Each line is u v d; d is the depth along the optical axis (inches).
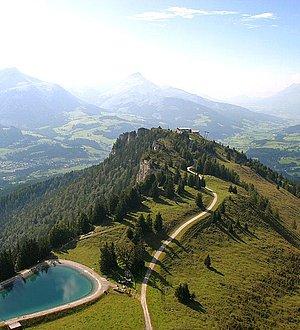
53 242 6594.5
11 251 6279.5
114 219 7047.2
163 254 5659.5
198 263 5511.8
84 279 5359.3
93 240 6476.4
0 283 5359.3
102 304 4623.5
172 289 4808.1
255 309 4564.5
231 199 7696.9
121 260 5693.9
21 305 4734.3
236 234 6515.8
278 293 5039.4
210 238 6240.2
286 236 7244.1
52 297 4894.2
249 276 5280.5
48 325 4315.9
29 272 5664.4
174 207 7263.8
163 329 3981.3
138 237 5999.0
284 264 5846.5
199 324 4092.0
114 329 4040.4
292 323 4471.0
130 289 4891.7
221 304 4522.6
